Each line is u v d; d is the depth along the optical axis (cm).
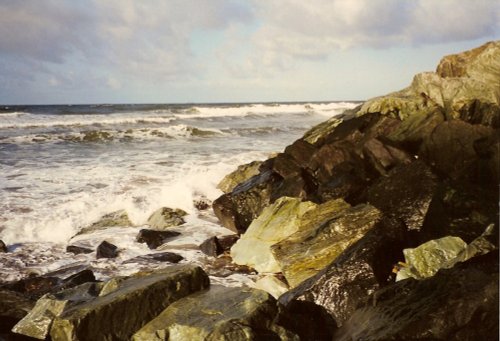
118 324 517
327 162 1230
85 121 3400
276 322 509
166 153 2122
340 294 627
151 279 581
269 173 1251
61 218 1152
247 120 4425
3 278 843
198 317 508
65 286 734
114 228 1161
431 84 1514
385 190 931
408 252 666
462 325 438
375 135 1345
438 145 1140
